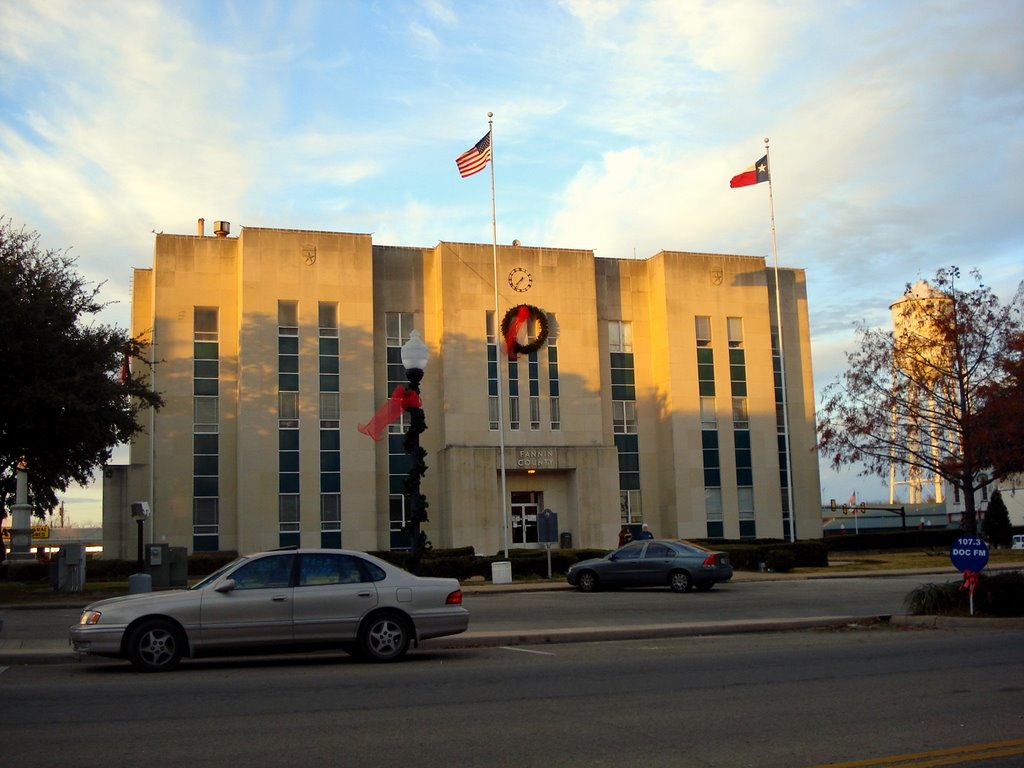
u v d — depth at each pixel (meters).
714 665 13.24
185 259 46.81
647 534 42.34
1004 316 27.80
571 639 16.77
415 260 50.56
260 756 8.09
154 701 10.67
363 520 46.34
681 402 52.06
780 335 50.97
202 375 46.31
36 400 29.19
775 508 53.09
